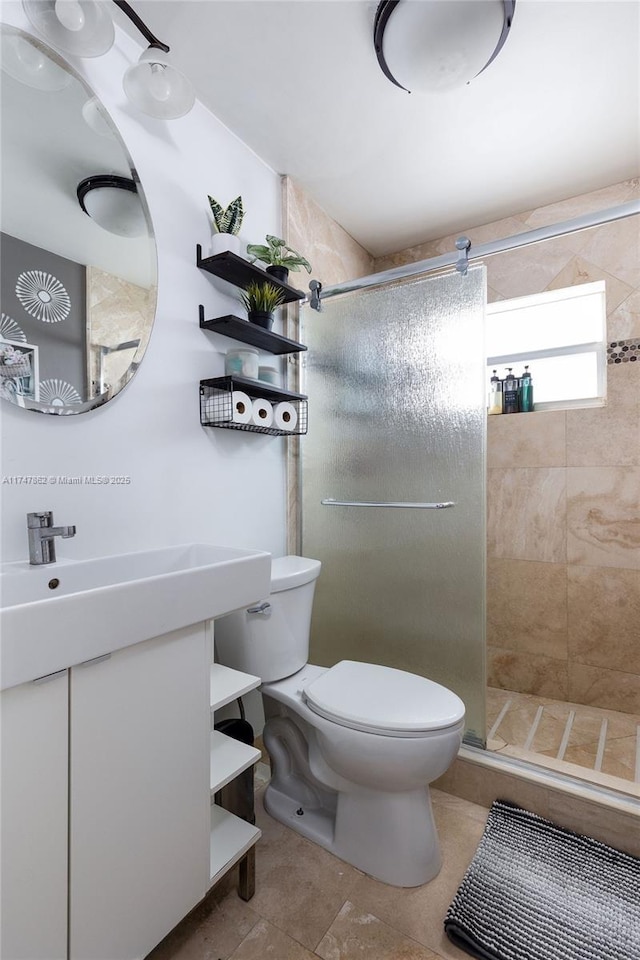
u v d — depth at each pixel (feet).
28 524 3.30
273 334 5.39
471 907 3.62
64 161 3.69
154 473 4.43
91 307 3.85
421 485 5.57
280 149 5.80
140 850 2.84
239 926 3.53
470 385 5.24
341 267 7.61
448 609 5.38
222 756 3.87
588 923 3.50
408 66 4.14
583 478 6.82
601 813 4.31
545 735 5.84
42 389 3.50
